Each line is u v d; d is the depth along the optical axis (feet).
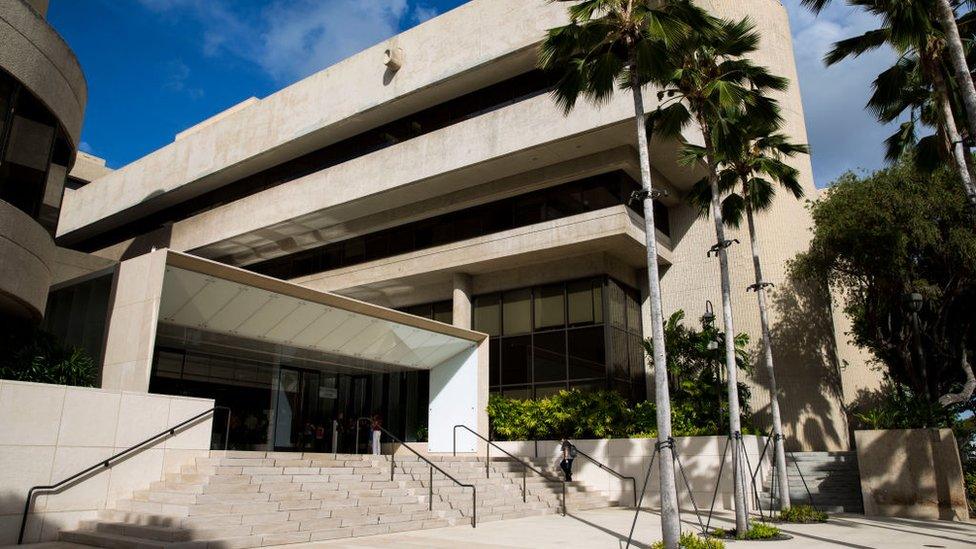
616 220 78.38
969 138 58.13
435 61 91.04
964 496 53.78
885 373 95.40
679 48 45.55
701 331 81.10
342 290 103.76
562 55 44.65
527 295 90.43
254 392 71.41
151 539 33.88
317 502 42.37
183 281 50.78
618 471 69.36
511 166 85.20
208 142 118.11
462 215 94.32
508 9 85.56
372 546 35.94
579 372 82.79
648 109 73.41
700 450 65.77
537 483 64.13
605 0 41.88
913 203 69.56
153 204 127.24
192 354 65.31
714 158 50.90
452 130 87.45
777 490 64.95
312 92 105.09
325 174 98.99
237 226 107.86
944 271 74.23
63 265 76.64
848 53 57.98
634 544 38.60
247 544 34.73
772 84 52.65
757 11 97.76
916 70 58.70
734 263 87.40
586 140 78.43
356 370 80.89
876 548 37.24
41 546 34.96
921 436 56.54
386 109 96.37
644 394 87.10
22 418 36.99
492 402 79.00
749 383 83.46
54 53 50.42
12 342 46.78
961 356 79.82
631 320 88.63
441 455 72.23
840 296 100.99
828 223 76.02
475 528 45.65
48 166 50.08
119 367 47.78
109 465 40.04
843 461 70.38
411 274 94.79
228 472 42.65
